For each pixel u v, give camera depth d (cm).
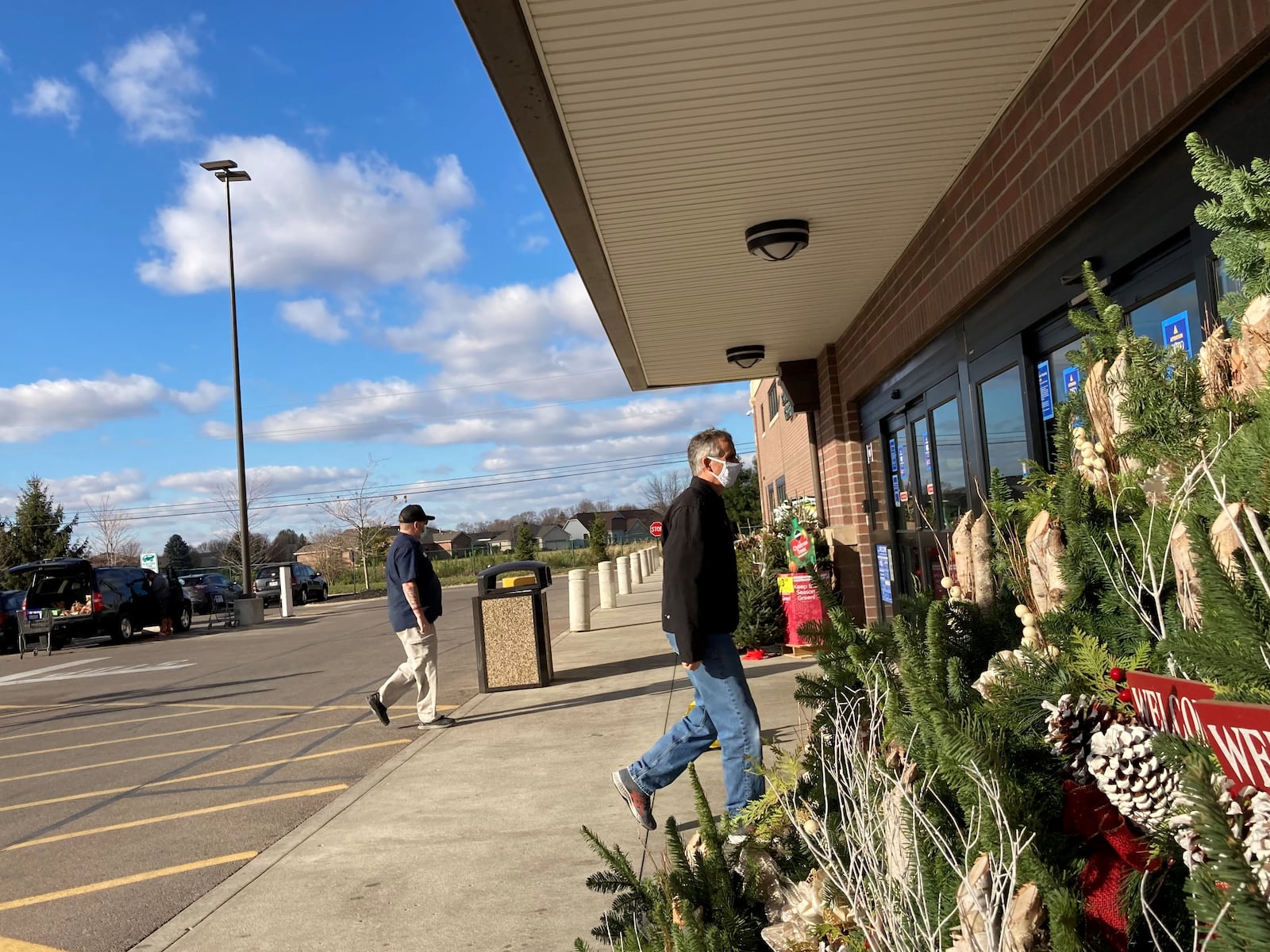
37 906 478
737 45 412
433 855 487
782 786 262
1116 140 389
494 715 873
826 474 1145
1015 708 163
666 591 440
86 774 805
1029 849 137
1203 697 126
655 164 531
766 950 225
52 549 4719
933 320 671
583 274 711
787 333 1001
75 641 2658
